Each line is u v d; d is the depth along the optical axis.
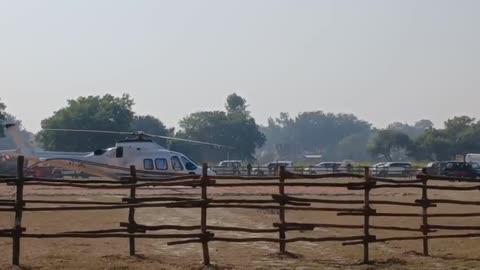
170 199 29.42
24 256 29.53
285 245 32.59
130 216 28.59
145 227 28.44
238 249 32.66
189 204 28.09
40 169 111.25
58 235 26.92
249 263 28.53
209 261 28.17
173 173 85.75
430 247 33.44
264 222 44.91
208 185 28.38
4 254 30.20
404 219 46.38
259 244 34.28
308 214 50.06
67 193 69.69
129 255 30.00
